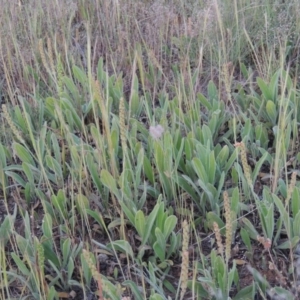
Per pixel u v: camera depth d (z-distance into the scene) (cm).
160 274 178
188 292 169
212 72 273
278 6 296
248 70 275
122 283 162
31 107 260
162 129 185
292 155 221
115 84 257
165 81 259
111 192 191
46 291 166
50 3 318
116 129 212
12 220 185
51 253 176
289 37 280
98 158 205
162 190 210
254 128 232
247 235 176
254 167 219
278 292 159
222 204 194
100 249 184
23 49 293
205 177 192
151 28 296
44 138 220
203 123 237
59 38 294
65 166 220
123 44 303
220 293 157
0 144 219
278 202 172
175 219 172
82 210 187
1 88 282
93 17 325
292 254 175
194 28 285
